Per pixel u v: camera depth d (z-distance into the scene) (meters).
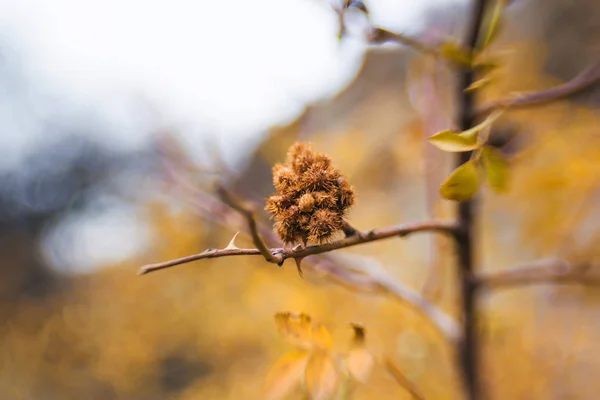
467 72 0.29
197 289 0.67
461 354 0.34
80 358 0.81
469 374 0.34
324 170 0.23
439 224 0.33
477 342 0.34
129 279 0.74
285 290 0.53
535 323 0.55
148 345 0.73
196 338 0.72
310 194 0.23
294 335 0.26
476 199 0.33
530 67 0.40
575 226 0.46
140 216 0.67
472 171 0.23
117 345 0.74
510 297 0.59
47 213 1.53
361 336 0.26
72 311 0.83
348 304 0.50
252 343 0.66
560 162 0.41
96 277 0.89
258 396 0.58
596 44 0.65
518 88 0.39
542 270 0.35
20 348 0.87
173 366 0.80
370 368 0.25
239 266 0.62
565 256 0.47
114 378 0.77
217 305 0.65
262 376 0.59
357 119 0.57
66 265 1.21
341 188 0.23
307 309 0.48
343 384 0.25
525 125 0.36
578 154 0.41
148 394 0.79
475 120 0.30
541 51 0.40
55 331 0.82
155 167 0.49
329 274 0.34
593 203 0.47
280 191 0.23
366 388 0.45
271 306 0.55
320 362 0.26
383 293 0.35
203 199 0.37
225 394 0.63
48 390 0.85
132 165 0.69
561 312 0.56
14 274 1.29
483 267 0.57
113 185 0.87
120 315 0.75
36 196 1.58
